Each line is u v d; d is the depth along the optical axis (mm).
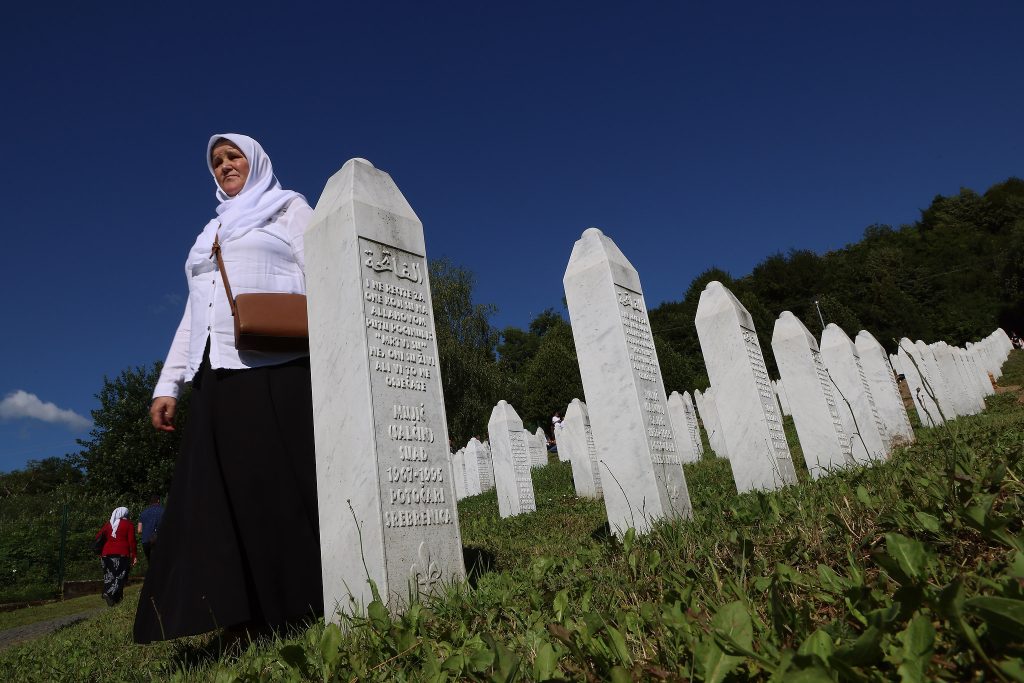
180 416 24547
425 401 3744
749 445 7641
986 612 1156
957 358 16781
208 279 4254
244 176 4691
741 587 2039
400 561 3271
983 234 66625
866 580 1972
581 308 6059
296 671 2111
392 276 3812
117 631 5840
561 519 9266
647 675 1616
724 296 8023
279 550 3689
